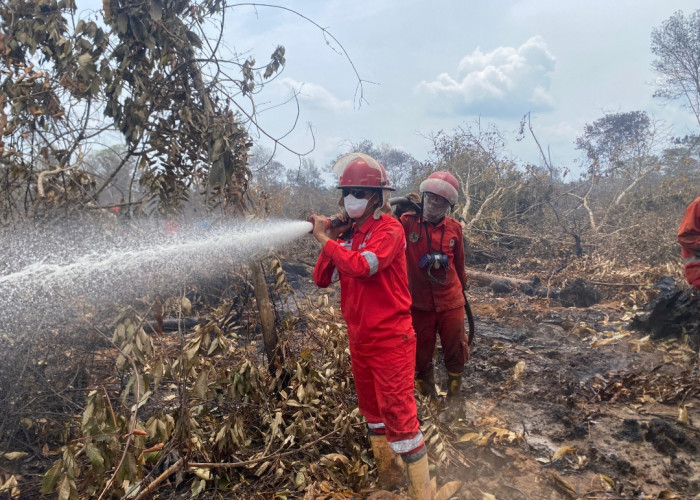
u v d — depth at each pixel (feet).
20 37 11.15
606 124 90.48
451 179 11.75
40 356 9.72
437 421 11.03
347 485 9.53
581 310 22.88
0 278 8.78
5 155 10.91
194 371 10.32
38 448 9.66
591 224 40.22
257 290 11.62
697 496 9.16
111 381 11.09
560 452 10.73
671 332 17.28
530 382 14.67
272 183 31.78
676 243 29.96
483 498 9.09
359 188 8.78
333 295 24.44
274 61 11.93
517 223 41.81
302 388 10.41
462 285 12.92
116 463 7.90
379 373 8.70
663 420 11.84
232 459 9.87
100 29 11.07
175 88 11.46
